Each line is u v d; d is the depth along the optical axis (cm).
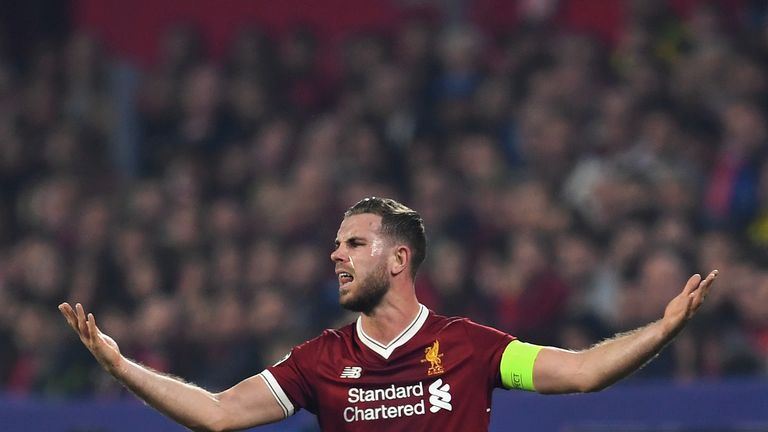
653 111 3822
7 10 5131
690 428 2819
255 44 4569
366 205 1869
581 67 4059
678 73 3950
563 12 4634
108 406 3206
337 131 4166
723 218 3562
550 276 3406
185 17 5150
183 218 4081
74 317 1714
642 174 3594
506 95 4106
